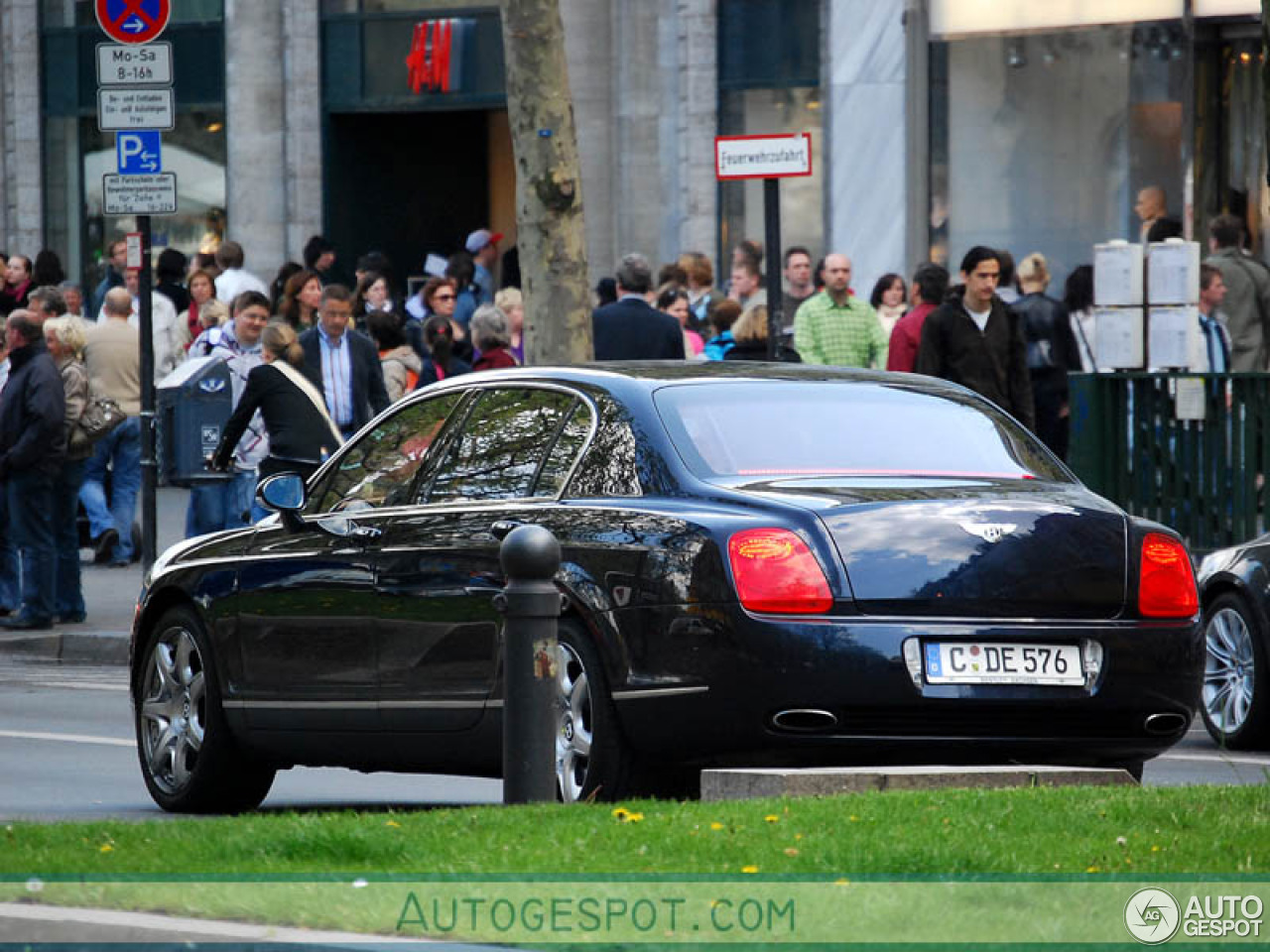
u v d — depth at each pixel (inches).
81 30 3437.5
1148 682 919.0
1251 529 1728.6
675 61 2940.5
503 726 840.3
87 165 3444.9
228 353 1919.3
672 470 930.7
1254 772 1200.8
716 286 2925.7
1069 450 1865.2
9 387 1852.9
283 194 3289.9
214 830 809.5
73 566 1889.8
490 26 3157.0
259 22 3275.1
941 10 2672.2
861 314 2063.2
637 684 898.1
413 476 1039.6
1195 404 1749.5
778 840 748.6
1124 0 2556.6
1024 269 2039.9
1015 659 896.9
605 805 832.9
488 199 3408.0
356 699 1024.9
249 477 1894.7
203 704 1098.7
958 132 2667.3
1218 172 2529.5
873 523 893.8
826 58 2768.2
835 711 878.4
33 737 1360.7
